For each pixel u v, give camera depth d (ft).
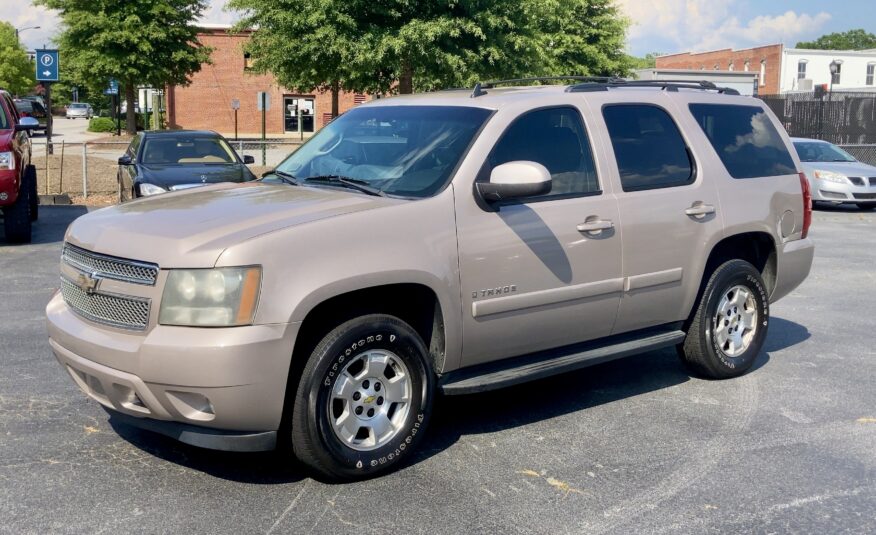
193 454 15.33
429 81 71.72
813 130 96.22
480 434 16.65
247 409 12.94
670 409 18.29
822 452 15.96
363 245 13.88
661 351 23.22
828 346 23.88
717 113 20.26
